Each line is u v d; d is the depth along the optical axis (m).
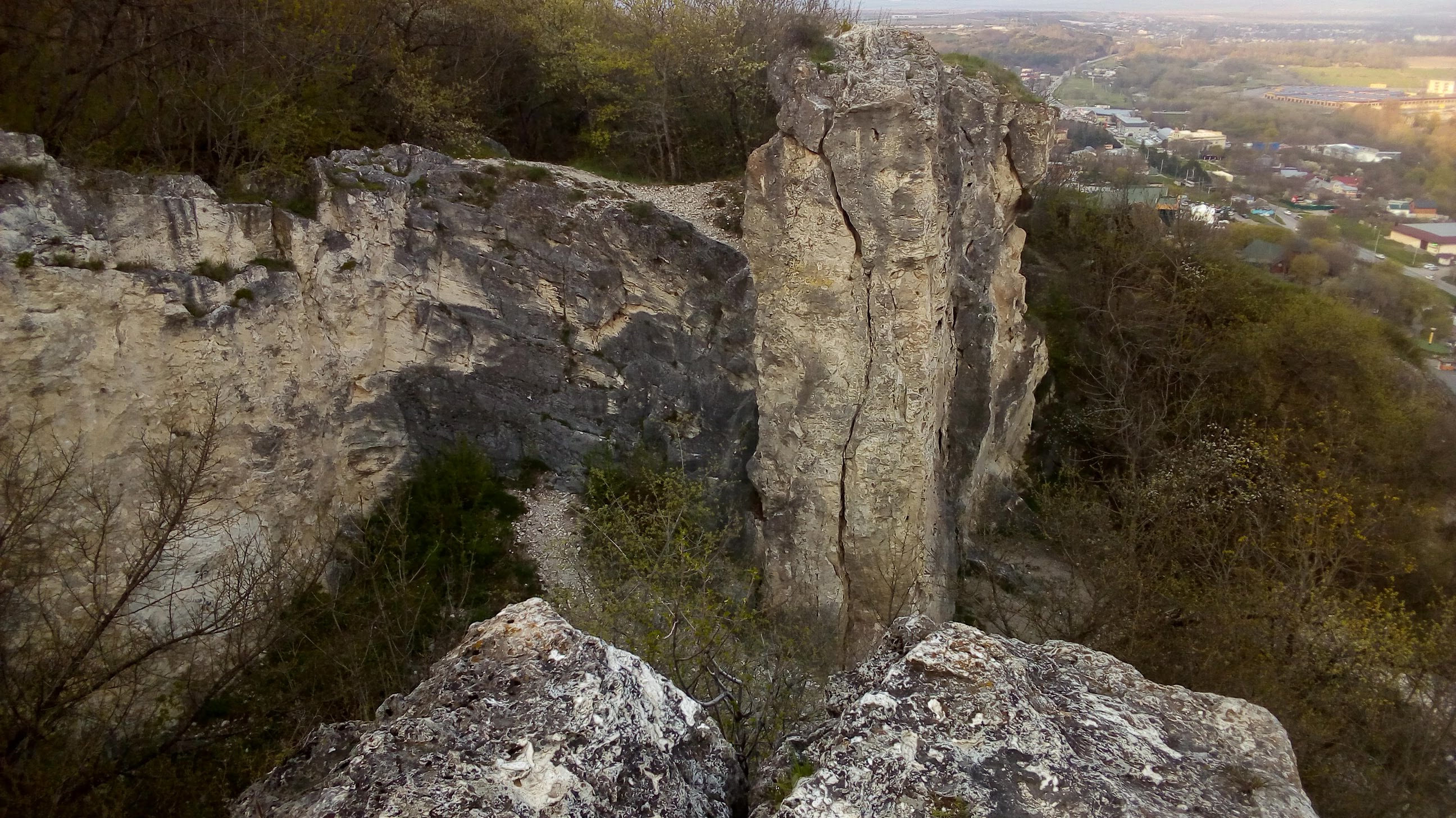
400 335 18.83
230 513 16.23
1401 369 24.33
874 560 15.22
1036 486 22.34
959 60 19.23
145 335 14.84
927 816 4.01
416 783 3.97
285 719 13.18
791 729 6.52
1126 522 17.70
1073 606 16.08
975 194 17.17
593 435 19.22
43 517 12.69
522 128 25.80
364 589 16.22
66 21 15.97
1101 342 24.77
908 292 13.95
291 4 18.83
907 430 14.55
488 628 5.07
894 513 14.95
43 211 13.65
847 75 13.46
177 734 11.98
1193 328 24.73
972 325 17.52
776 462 15.65
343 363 18.00
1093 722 4.68
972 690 4.67
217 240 15.67
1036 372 22.41
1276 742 4.74
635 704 4.64
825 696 6.27
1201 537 17.30
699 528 15.80
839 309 14.30
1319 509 17.00
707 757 4.88
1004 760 4.28
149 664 13.76
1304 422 22.73
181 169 16.64
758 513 17.05
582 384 19.08
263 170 16.83
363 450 18.86
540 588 17.52
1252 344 23.38
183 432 14.95
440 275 18.72
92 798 10.52
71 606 13.88
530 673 4.66
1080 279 26.25
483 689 4.59
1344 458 21.16
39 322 13.61
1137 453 20.84
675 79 22.95
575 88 24.88
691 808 4.39
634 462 18.61
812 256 14.20
